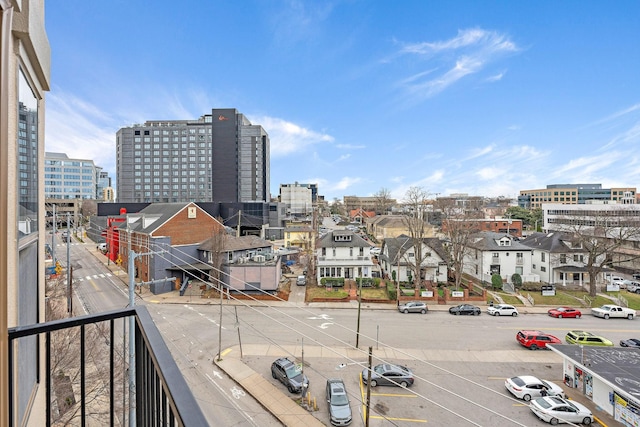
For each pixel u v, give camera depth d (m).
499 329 20.64
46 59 3.17
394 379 13.70
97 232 52.78
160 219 29.69
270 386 13.36
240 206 58.81
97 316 2.23
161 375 1.46
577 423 11.74
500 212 79.94
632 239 36.47
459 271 28.23
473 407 12.55
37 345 3.25
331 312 23.12
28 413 2.83
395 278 31.03
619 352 14.61
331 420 11.28
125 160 76.25
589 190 97.69
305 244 48.06
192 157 76.50
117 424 9.37
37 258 3.25
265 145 86.62
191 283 28.30
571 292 29.14
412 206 57.69
